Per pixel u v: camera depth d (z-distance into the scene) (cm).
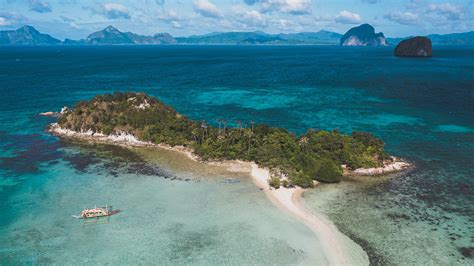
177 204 5481
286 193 5850
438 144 8319
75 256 4284
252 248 4428
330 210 5316
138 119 8794
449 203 5528
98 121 9012
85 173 6650
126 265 4128
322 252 4356
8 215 5159
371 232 4756
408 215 5172
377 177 6475
